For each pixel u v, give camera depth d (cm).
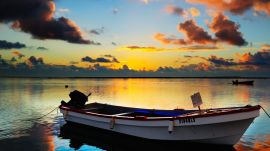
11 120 2405
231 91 6625
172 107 3384
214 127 1426
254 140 1702
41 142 1711
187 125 1455
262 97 4831
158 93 5925
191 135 1486
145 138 1617
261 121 2294
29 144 1664
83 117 1938
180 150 1534
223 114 1388
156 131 1558
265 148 1542
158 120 1523
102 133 1855
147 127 1579
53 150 1561
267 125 2133
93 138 1800
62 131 1995
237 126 1433
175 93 5944
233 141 1488
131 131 1664
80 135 1877
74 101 2214
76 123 2019
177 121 1473
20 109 3072
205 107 3409
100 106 2261
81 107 2194
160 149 1562
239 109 1395
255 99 4434
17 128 2088
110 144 1664
